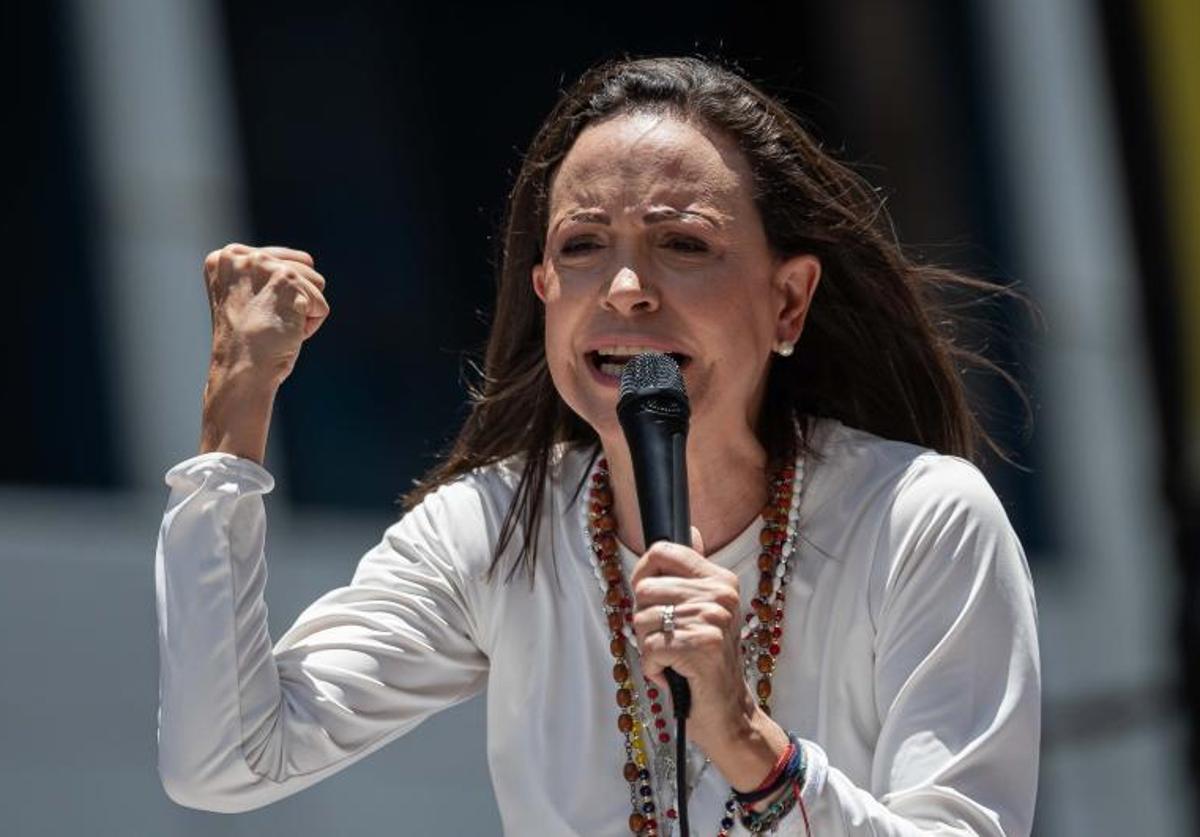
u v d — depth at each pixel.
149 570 29.58
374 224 31.73
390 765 29.92
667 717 12.03
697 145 11.83
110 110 30.39
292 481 30.98
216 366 11.85
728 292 11.70
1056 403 33.94
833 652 12.01
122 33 30.48
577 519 12.39
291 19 31.52
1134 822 32.12
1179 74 32.72
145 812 29.00
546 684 12.27
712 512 12.23
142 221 30.38
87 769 28.88
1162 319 32.22
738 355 11.77
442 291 32.03
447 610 12.43
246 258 12.06
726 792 11.81
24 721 28.70
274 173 31.27
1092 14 33.44
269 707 11.63
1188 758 28.61
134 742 29.14
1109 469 33.84
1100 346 33.84
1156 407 31.78
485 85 32.59
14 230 29.84
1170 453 31.28
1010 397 33.25
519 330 12.82
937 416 13.11
